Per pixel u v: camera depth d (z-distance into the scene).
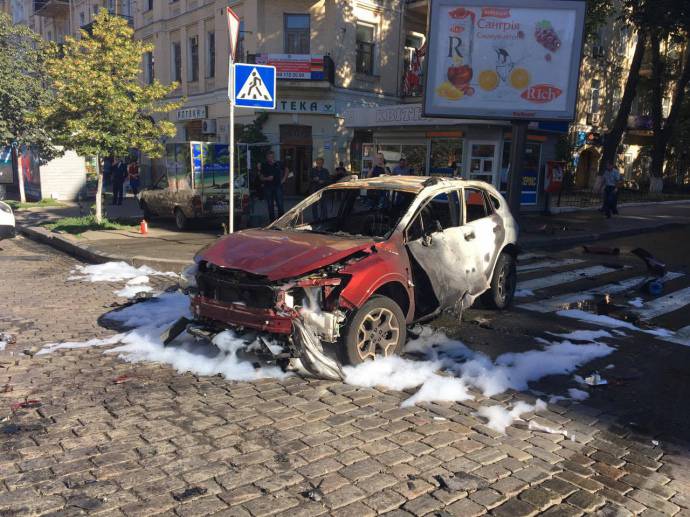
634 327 6.99
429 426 4.20
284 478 3.45
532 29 12.29
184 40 28.33
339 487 3.37
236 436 3.96
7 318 6.74
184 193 14.54
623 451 3.96
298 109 23.67
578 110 32.19
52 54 15.48
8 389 4.66
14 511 3.04
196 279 5.33
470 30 12.48
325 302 4.91
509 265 7.59
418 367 5.30
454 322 6.98
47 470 3.46
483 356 5.69
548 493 3.39
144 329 6.24
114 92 13.30
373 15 24.61
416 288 5.90
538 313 7.51
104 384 4.81
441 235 6.03
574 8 12.10
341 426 4.16
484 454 3.82
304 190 24.84
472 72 12.59
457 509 3.19
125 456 3.65
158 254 10.54
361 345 5.14
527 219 18.16
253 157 23.58
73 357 5.44
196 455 3.69
